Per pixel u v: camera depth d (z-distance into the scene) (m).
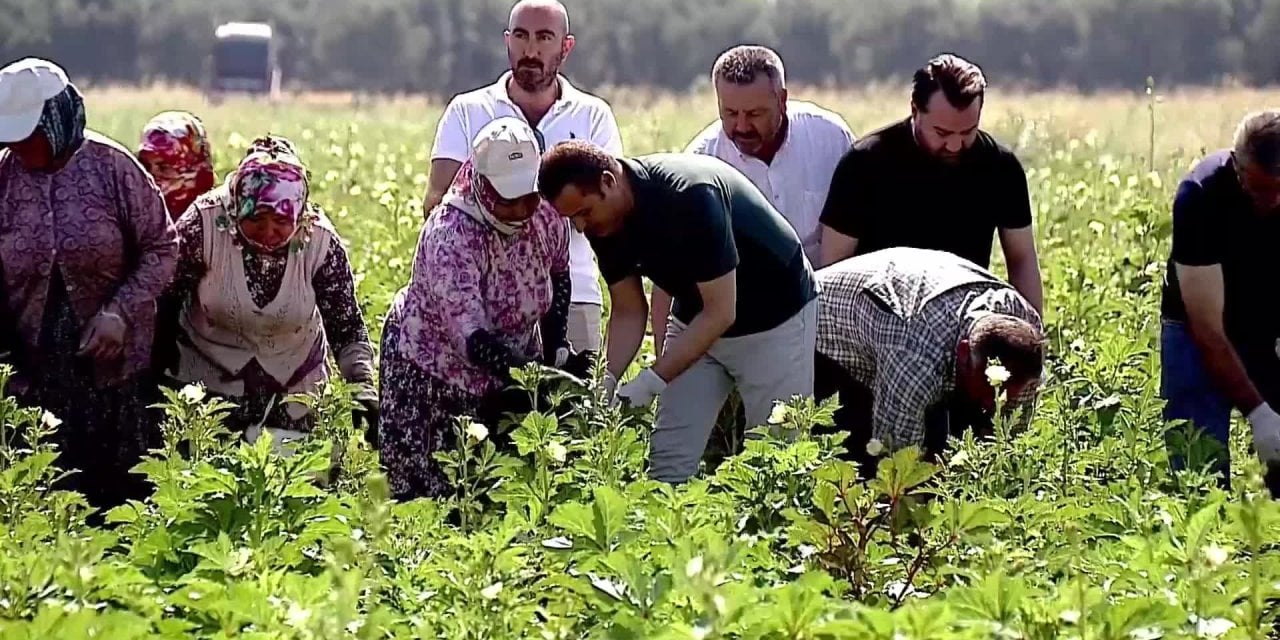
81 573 8.88
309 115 75.38
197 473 10.91
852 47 126.81
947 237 15.63
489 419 13.50
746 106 15.79
